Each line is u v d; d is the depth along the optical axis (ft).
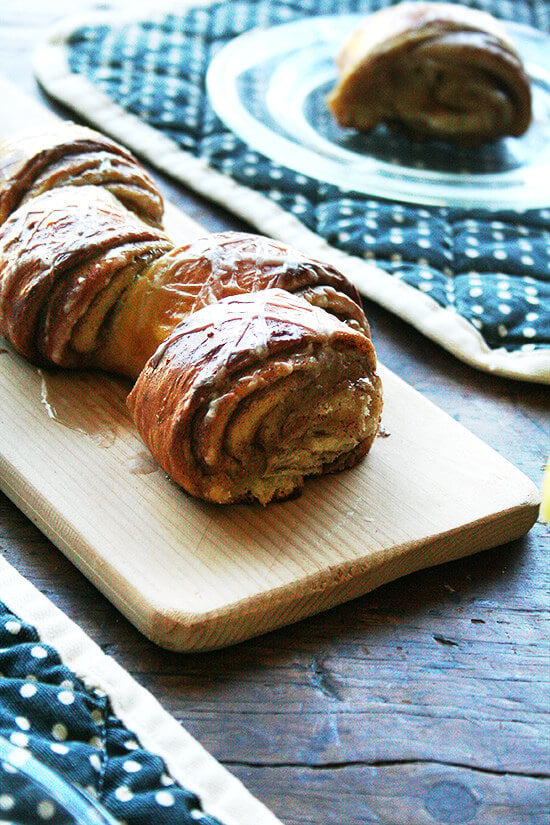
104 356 2.31
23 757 1.82
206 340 2.10
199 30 3.26
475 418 2.38
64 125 2.53
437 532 2.10
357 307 2.26
